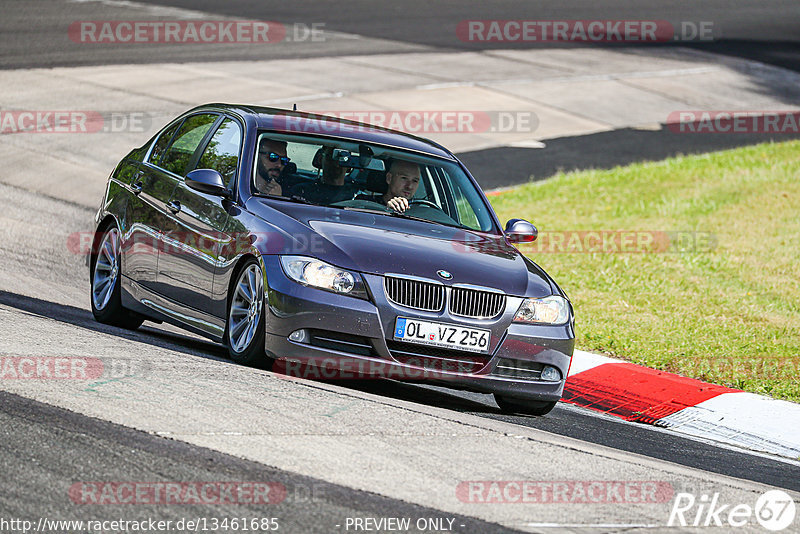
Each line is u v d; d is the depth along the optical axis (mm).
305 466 16125
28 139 55656
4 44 79375
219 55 84750
